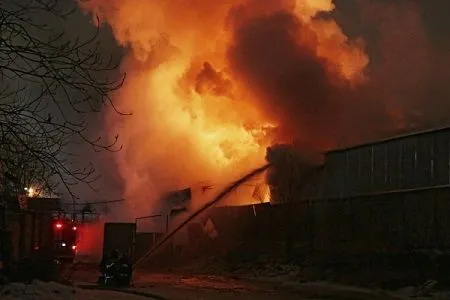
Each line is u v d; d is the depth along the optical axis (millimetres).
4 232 20469
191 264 40000
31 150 10969
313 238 34062
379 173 30828
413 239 27078
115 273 25016
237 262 36562
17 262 20281
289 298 20859
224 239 41906
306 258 32375
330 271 28766
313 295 22078
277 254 35438
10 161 11180
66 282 21203
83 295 15734
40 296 14008
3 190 13188
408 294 22078
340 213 32281
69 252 36312
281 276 30703
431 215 26328
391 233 28531
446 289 21859
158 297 18969
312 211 34594
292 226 35531
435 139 27562
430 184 27547
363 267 27625
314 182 35906
